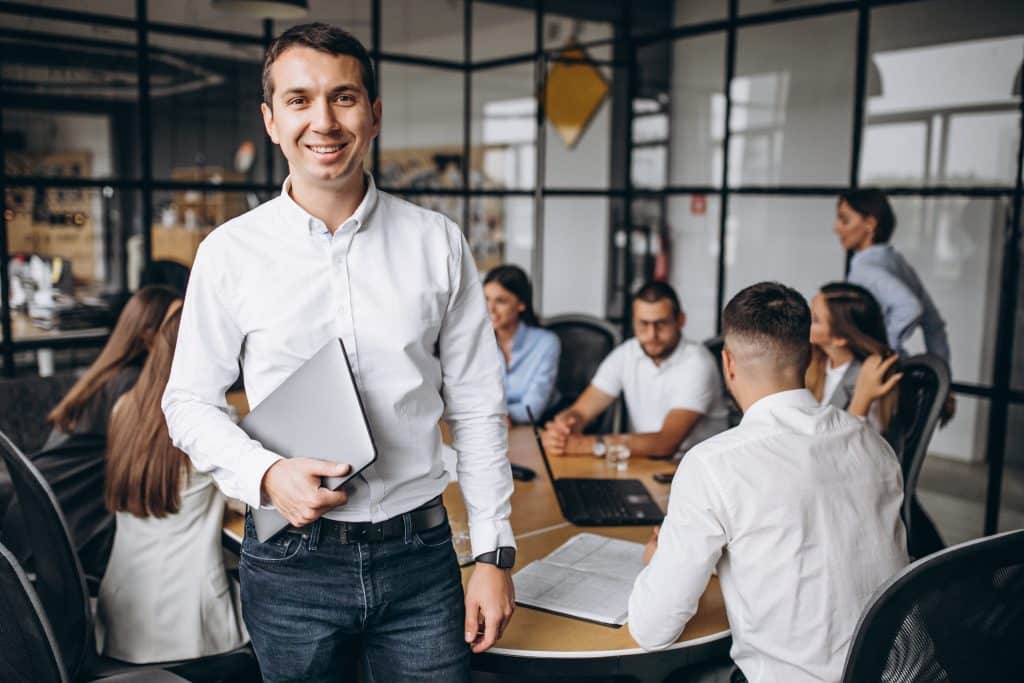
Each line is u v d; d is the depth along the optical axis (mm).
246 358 1327
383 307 1286
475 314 1403
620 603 1674
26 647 1249
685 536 1499
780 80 5664
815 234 5621
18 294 3557
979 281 4820
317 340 1285
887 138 5211
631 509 2197
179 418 1306
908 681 1231
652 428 3072
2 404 2977
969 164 4812
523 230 6574
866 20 4047
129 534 2086
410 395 1306
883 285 3840
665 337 2971
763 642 1513
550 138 6445
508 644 1537
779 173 5742
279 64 1205
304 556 1293
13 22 3547
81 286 3764
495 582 1399
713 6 5699
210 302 1295
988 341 4801
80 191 3748
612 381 3191
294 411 1247
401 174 6047
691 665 1788
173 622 2068
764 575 1487
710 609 1692
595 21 5520
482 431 1422
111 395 2299
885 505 1565
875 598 1186
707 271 6195
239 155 4953
